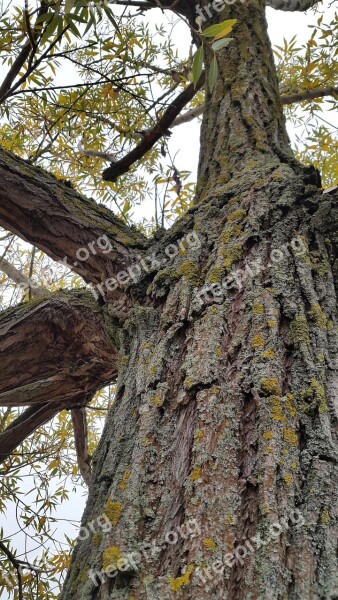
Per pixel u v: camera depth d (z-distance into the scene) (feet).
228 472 3.89
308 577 3.27
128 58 11.71
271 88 9.29
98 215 7.86
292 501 3.66
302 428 4.15
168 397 4.69
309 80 13.34
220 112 8.92
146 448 4.27
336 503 3.64
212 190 7.57
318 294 5.47
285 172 6.92
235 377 4.57
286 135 8.81
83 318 7.82
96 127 12.85
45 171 7.90
